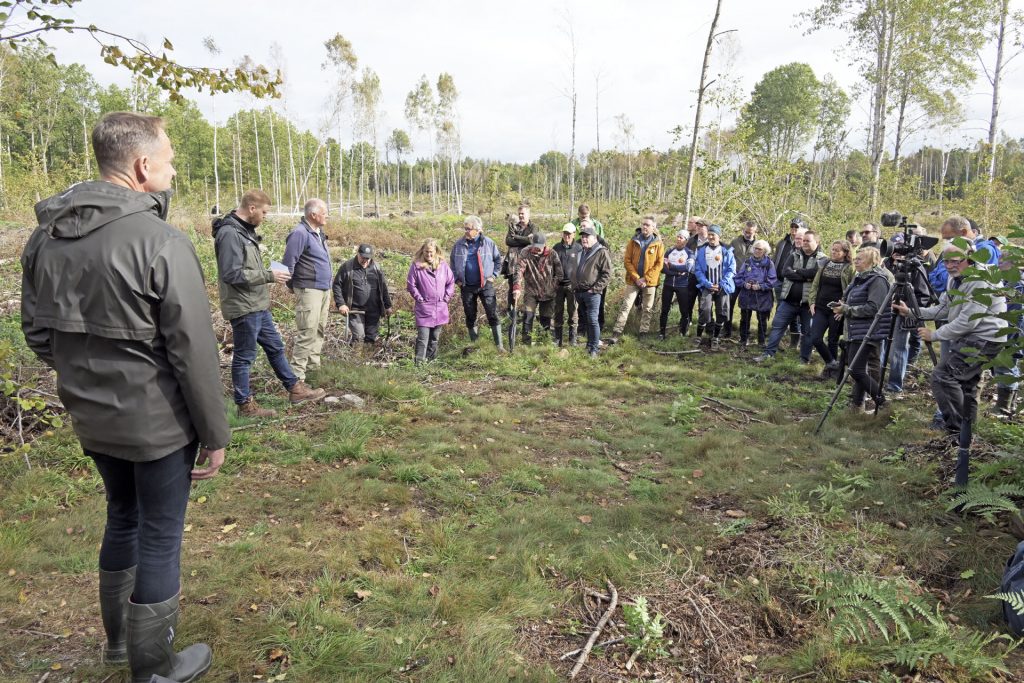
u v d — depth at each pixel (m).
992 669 2.49
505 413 6.00
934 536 3.53
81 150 48.69
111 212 1.86
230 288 5.25
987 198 17.11
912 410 6.36
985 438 4.50
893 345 6.99
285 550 3.29
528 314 9.05
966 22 20.36
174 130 51.31
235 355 5.39
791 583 3.12
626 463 4.96
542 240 8.81
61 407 5.10
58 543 3.34
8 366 4.24
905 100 22.91
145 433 1.94
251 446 4.75
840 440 5.34
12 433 4.68
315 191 63.69
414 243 20.41
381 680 2.39
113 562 2.25
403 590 3.01
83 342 1.89
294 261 6.29
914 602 2.79
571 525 3.72
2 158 28.84
